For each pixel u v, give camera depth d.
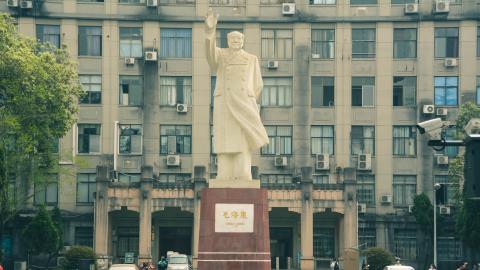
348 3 77.88
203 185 68.94
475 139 19.56
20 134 59.38
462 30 77.44
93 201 76.06
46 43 65.25
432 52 77.50
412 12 77.38
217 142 36.50
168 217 73.94
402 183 77.12
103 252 68.00
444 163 76.62
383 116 77.44
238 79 36.62
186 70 77.94
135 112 77.62
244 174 36.41
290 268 73.06
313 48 78.00
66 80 62.59
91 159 76.94
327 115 77.69
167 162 77.12
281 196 68.38
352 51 77.88
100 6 77.94
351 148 77.44
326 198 68.38
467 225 58.22
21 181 68.12
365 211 75.94
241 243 35.75
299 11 77.94
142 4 77.94
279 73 77.81
